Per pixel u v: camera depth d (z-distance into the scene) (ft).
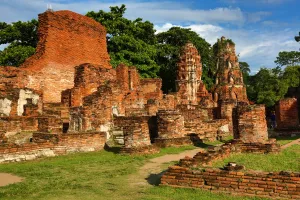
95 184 27.61
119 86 68.44
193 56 123.95
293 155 37.22
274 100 147.74
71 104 65.05
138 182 28.35
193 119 64.75
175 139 53.88
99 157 42.78
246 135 42.91
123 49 114.01
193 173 25.40
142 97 82.02
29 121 51.70
